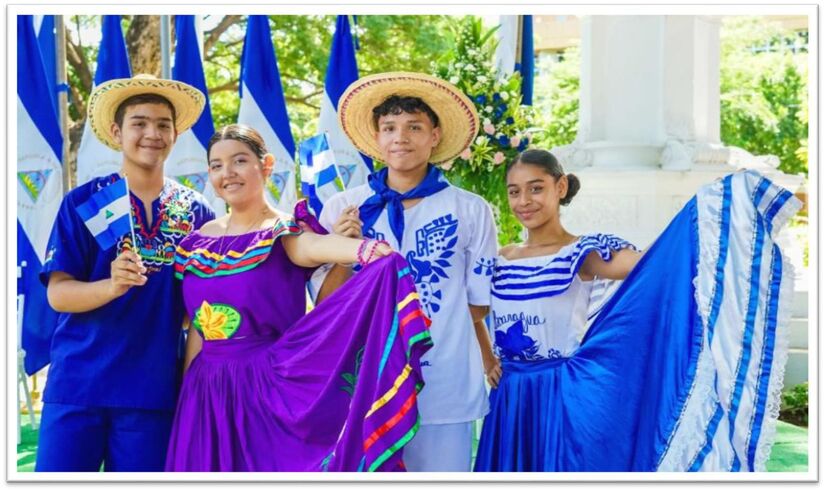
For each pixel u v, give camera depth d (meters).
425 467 3.42
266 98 6.60
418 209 3.52
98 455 3.37
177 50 6.65
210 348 3.34
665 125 7.27
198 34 6.73
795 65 20.36
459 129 3.74
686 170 6.96
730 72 19.84
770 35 20.38
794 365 7.00
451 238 3.48
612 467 3.28
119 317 3.35
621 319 3.32
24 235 6.02
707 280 3.13
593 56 7.48
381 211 3.54
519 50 6.74
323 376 3.16
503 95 4.91
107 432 3.39
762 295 3.06
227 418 3.25
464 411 3.43
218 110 15.30
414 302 2.96
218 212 6.50
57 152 6.20
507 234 4.89
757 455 3.04
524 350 3.50
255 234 3.33
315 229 3.34
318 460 3.13
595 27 7.46
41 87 6.14
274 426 3.21
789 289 3.05
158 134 3.48
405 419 2.89
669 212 6.99
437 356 3.42
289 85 14.80
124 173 3.54
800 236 10.37
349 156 6.62
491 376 3.82
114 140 3.69
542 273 3.49
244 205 3.38
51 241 3.39
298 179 9.95
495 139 4.85
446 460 3.42
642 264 3.32
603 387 3.32
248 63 6.58
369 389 2.98
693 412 3.13
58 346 3.36
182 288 3.45
